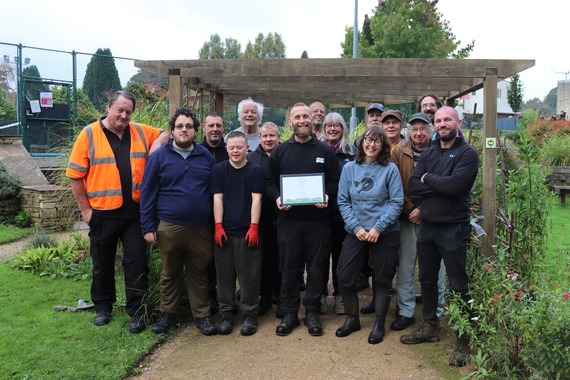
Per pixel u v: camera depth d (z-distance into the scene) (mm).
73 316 4602
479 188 5559
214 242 4348
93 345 3979
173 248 4152
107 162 4219
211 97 7684
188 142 4168
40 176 9641
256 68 5273
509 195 5055
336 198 4445
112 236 4352
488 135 5004
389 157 4117
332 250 4812
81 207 4328
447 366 3666
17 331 4215
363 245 4156
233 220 4246
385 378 3516
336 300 4785
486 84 5000
